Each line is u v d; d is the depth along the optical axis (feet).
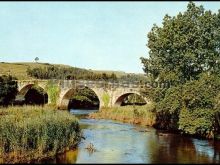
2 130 122.93
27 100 315.78
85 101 363.15
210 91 166.30
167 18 198.59
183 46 187.52
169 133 185.26
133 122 230.89
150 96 205.57
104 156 125.80
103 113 261.44
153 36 202.28
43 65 545.44
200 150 140.26
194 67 193.88
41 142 125.18
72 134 145.38
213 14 195.62
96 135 174.40
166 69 192.24
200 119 165.17
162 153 132.87
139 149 140.05
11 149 121.90
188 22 189.57
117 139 163.32
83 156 124.98
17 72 454.40
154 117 218.79
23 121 136.15
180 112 175.73
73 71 494.59
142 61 206.90
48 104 312.50
